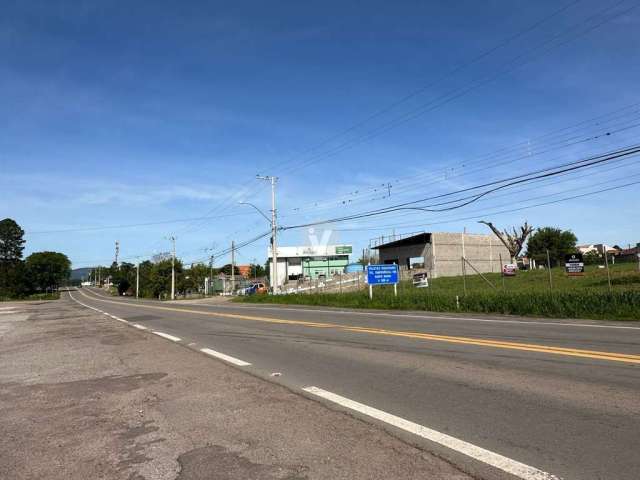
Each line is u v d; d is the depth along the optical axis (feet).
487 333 43.88
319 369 30.09
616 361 28.71
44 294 408.87
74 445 17.69
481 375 26.35
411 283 145.18
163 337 51.39
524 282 114.11
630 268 117.39
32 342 51.67
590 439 16.37
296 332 51.01
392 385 25.07
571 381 24.18
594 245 265.75
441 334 44.04
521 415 19.20
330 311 83.82
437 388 24.02
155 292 301.63
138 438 18.16
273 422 19.43
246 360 34.40
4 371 34.01
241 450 16.47
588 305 59.41
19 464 16.02
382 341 41.06
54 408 23.15
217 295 271.69
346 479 13.91
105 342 48.65
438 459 15.16
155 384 27.43
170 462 15.65
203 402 22.97
